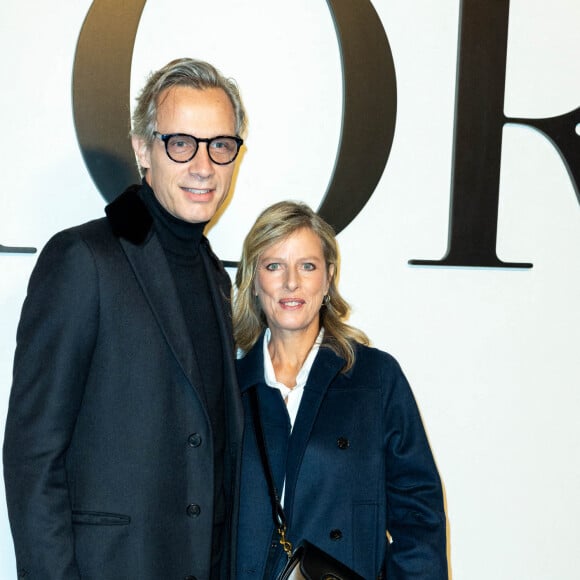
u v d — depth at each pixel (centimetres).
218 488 149
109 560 131
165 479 135
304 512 150
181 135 135
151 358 134
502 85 209
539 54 215
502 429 224
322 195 204
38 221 185
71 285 128
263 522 150
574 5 216
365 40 198
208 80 139
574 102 219
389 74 201
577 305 226
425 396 217
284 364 161
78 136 181
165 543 136
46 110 183
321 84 201
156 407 134
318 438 152
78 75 180
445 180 212
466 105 207
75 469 133
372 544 153
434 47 207
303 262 154
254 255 156
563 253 223
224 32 192
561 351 227
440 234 213
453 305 217
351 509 152
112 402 132
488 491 225
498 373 222
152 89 140
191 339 142
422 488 155
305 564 141
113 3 181
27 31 180
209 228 198
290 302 154
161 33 188
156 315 134
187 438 138
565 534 230
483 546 226
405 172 208
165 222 142
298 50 198
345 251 206
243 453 153
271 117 198
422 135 209
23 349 128
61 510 125
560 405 228
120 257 133
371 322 210
